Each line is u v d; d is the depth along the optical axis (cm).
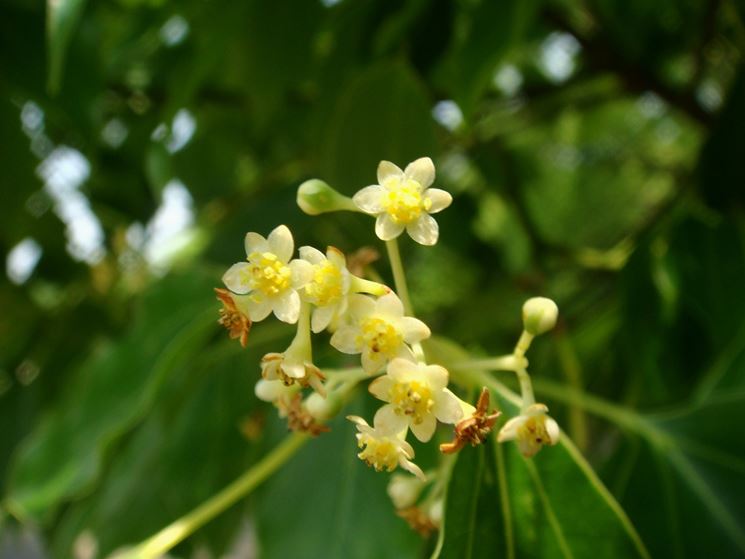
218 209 11
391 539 6
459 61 7
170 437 8
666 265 7
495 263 12
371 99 6
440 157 7
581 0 10
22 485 7
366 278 5
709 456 5
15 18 8
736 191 7
